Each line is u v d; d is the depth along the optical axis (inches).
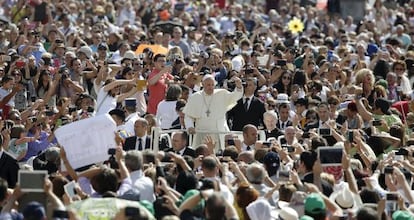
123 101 2504.9
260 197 1760.6
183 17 4114.2
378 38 4050.2
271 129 2359.7
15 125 2290.8
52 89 2706.7
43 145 2314.2
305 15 4510.3
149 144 2209.6
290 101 2726.4
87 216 1609.3
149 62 2935.5
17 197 1596.9
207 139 2175.2
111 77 2691.9
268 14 4667.8
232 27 4234.7
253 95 2490.2
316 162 1828.2
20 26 3631.9
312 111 2464.3
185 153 2149.4
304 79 2805.1
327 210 1707.7
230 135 2309.3
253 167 1803.6
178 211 1624.0
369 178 1892.2
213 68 2901.1
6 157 1911.9
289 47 3334.2
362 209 1608.0
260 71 2866.6
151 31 3727.9
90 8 4185.5
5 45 3275.1
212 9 4384.8
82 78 2851.9
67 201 1662.2
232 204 1697.8
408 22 4480.8
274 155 1915.6
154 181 1790.1
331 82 3014.3
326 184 1813.5
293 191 1754.4
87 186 1784.0
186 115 2343.8
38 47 3157.0
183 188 1737.2
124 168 1770.4
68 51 2979.8
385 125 2417.6
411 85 3184.1
